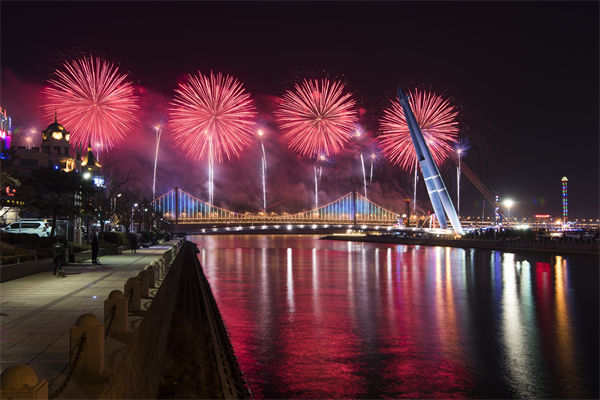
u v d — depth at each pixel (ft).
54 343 40.75
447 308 127.03
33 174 160.45
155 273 88.79
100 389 26.86
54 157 322.14
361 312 120.57
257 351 86.33
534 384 71.10
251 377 73.56
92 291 73.15
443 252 387.96
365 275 205.87
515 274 208.74
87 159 357.41
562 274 208.85
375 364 78.95
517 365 78.84
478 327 104.63
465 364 79.56
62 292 72.08
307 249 459.32
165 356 70.54
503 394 67.00
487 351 86.33
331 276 202.69
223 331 88.02
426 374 75.05
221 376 62.13
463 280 187.83
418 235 631.56
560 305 132.57
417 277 197.88
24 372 20.10
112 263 128.98
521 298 143.84
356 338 94.84
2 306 59.82
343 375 74.38
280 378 73.10
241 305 130.72
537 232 470.80
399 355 83.82
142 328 39.83
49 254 122.21
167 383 63.00
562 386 70.69
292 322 109.09
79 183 166.81
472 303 134.92
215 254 366.84
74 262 129.29
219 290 159.43
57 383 28.40
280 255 352.90
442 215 461.37
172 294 101.24
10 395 19.34
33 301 63.62
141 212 363.76
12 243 138.00
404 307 127.65
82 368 29.04
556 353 85.76
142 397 39.01
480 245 413.18
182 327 90.74
